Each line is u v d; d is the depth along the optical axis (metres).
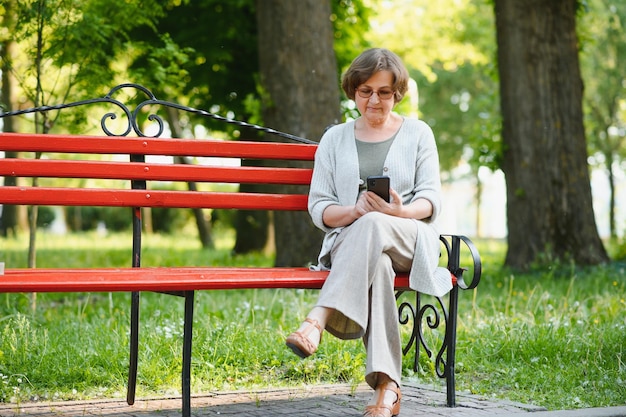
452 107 34.34
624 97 25.72
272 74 11.23
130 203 4.18
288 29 11.13
